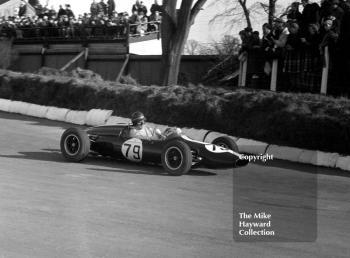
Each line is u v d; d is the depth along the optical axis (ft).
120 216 22.22
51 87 61.77
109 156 36.88
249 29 56.70
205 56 68.64
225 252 18.17
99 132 36.35
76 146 35.60
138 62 76.02
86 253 17.52
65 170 32.50
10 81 66.28
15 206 22.99
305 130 40.50
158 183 29.81
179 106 49.29
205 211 23.85
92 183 28.94
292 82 51.42
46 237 19.01
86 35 83.51
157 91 52.29
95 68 81.92
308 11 49.57
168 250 18.12
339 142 38.83
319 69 48.91
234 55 64.44
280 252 18.39
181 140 33.37
